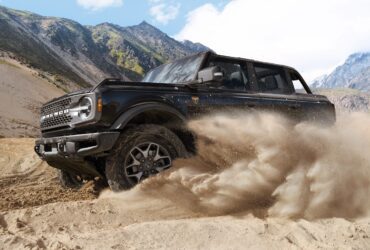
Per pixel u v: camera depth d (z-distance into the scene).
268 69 6.00
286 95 5.99
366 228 3.48
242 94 5.39
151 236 3.03
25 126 41.34
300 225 3.45
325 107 6.40
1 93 58.62
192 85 4.94
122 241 2.91
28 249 2.65
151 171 4.41
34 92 72.62
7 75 74.31
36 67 118.06
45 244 2.83
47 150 5.08
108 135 4.19
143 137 4.39
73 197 5.09
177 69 5.68
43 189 5.92
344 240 3.17
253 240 3.04
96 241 2.89
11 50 137.12
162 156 4.48
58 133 4.86
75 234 3.10
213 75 4.79
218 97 5.12
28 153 12.00
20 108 54.31
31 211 3.63
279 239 3.09
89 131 4.39
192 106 4.86
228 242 2.99
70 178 5.90
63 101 4.72
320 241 3.15
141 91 4.55
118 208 3.86
